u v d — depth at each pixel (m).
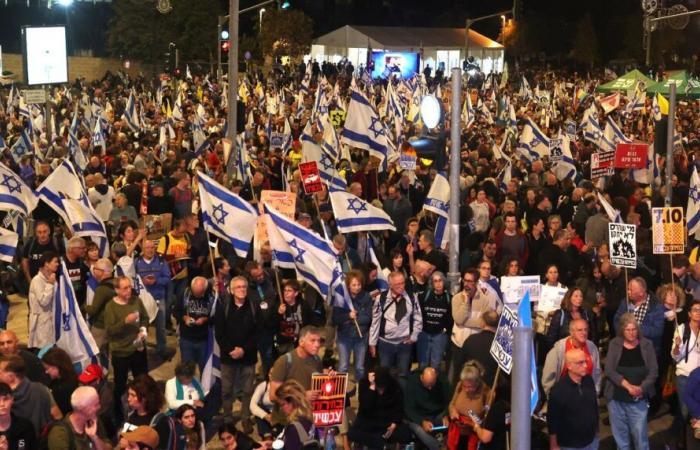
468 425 10.09
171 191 18.27
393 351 12.33
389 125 30.61
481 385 10.15
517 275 13.48
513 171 23.30
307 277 12.04
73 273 13.40
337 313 12.51
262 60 72.94
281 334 12.23
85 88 50.62
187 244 14.95
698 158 24.98
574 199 18.47
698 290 13.34
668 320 12.18
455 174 13.57
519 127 35.22
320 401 9.07
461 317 12.02
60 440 8.19
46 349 10.57
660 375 12.33
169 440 9.11
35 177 20.78
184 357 12.18
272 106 38.91
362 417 10.60
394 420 10.56
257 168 21.72
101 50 77.38
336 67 62.66
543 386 10.78
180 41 69.94
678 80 41.44
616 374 10.73
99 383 9.84
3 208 14.55
